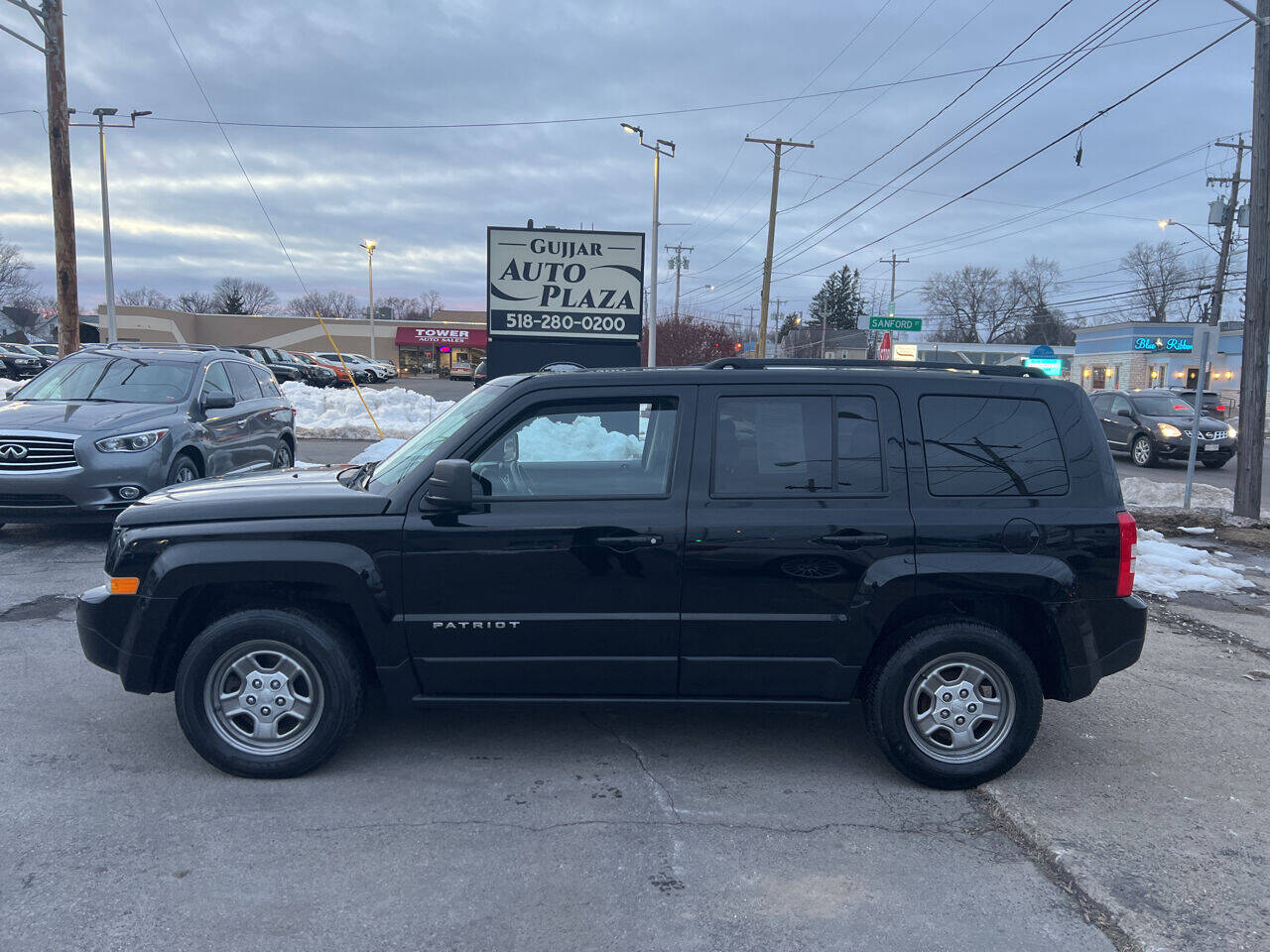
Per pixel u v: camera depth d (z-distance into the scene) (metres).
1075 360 51.56
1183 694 5.48
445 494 3.79
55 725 4.56
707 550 3.98
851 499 4.05
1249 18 11.46
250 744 4.02
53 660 5.51
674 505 4.02
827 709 4.12
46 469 8.07
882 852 3.55
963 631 4.02
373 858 3.39
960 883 3.34
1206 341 11.98
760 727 4.80
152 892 3.12
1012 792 4.03
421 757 4.31
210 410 9.80
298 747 4.00
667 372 4.18
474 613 3.98
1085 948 2.96
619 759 4.35
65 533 9.35
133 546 4.00
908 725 4.05
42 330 87.81
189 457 9.23
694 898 3.18
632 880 3.29
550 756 4.36
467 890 3.20
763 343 41.09
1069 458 4.16
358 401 23.44
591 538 3.96
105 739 4.41
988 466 4.12
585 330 20.47
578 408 4.14
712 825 3.72
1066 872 3.38
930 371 4.26
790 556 3.99
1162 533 10.97
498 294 20.30
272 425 11.57
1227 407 37.78
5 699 4.89
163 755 4.25
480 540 3.95
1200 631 6.94
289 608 4.02
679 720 4.87
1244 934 3.00
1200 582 8.36
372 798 3.87
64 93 17.31
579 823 3.70
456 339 74.38
